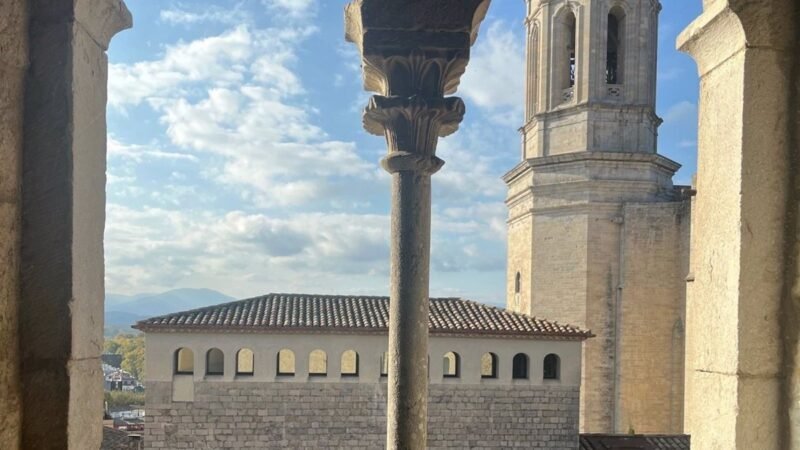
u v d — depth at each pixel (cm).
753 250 355
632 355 3111
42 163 351
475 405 2578
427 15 504
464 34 507
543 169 3319
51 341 350
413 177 534
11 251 343
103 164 400
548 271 3294
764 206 356
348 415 2520
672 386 3053
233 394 2488
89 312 377
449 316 2742
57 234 351
